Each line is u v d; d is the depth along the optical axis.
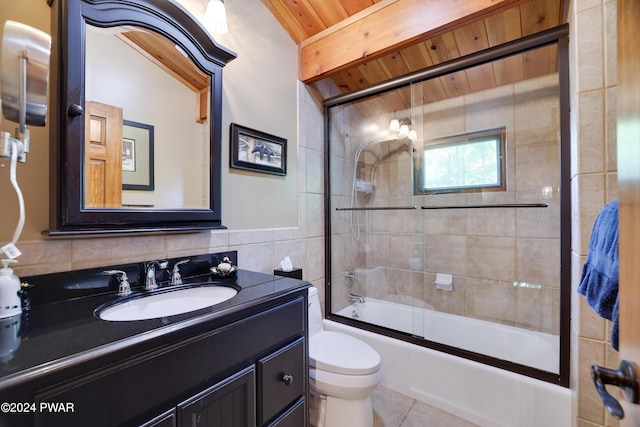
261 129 1.78
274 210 1.86
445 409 1.66
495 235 2.07
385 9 1.67
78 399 0.57
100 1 1.03
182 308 1.15
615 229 0.70
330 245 2.29
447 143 2.23
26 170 0.94
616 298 0.69
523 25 1.62
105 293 1.05
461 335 2.11
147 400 0.67
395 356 1.87
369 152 2.59
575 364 1.20
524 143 1.93
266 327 0.97
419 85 2.00
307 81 2.08
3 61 0.73
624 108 0.47
